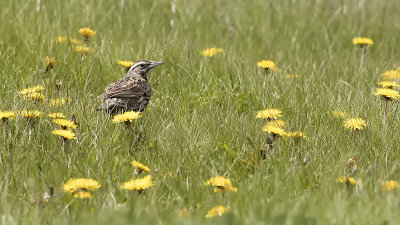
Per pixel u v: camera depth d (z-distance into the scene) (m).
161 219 7.62
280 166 9.21
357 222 7.37
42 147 9.48
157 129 10.52
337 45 17.72
